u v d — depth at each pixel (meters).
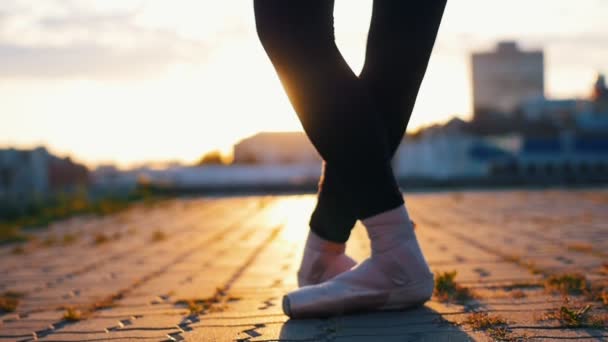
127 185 18.31
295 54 1.89
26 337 2.18
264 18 1.90
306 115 1.94
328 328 2.00
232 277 3.55
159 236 6.21
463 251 4.26
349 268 2.34
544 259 3.69
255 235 6.25
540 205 8.70
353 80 1.93
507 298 2.44
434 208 8.89
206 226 7.47
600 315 2.05
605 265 3.22
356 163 1.97
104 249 5.45
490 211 8.00
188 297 2.90
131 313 2.55
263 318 2.23
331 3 1.91
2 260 5.01
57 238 6.68
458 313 2.15
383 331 1.92
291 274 3.61
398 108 2.10
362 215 2.12
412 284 2.13
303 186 17.48
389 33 2.05
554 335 1.82
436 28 2.07
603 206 8.13
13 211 10.05
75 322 2.41
